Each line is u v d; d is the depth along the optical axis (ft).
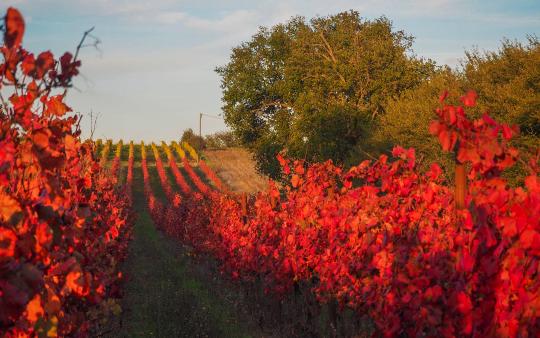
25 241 11.05
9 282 10.25
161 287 47.88
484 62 99.55
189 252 67.41
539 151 13.25
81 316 16.71
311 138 136.36
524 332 12.68
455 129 13.04
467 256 13.20
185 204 82.84
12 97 12.19
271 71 172.76
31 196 12.18
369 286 19.60
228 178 223.51
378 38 146.10
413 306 15.15
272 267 34.99
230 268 46.75
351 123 135.54
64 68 10.23
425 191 20.17
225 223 52.34
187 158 273.75
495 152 12.91
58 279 13.70
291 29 177.17
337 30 154.51
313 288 29.37
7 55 10.02
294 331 32.24
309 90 145.79
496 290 13.12
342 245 25.43
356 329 23.91
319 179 33.45
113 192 51.29
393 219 20.11
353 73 135.54
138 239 98.78
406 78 135.03
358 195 24.11
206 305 40.06
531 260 12.82
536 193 12.81
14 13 8.51
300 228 32.04
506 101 85.46
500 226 13.16
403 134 108.58
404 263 16.71
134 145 327.88
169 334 32.22
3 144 10.84
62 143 17.53
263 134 171.22
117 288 31.09
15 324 11.23
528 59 86.28
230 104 174.60
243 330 34.96
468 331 13.35
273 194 39.11
